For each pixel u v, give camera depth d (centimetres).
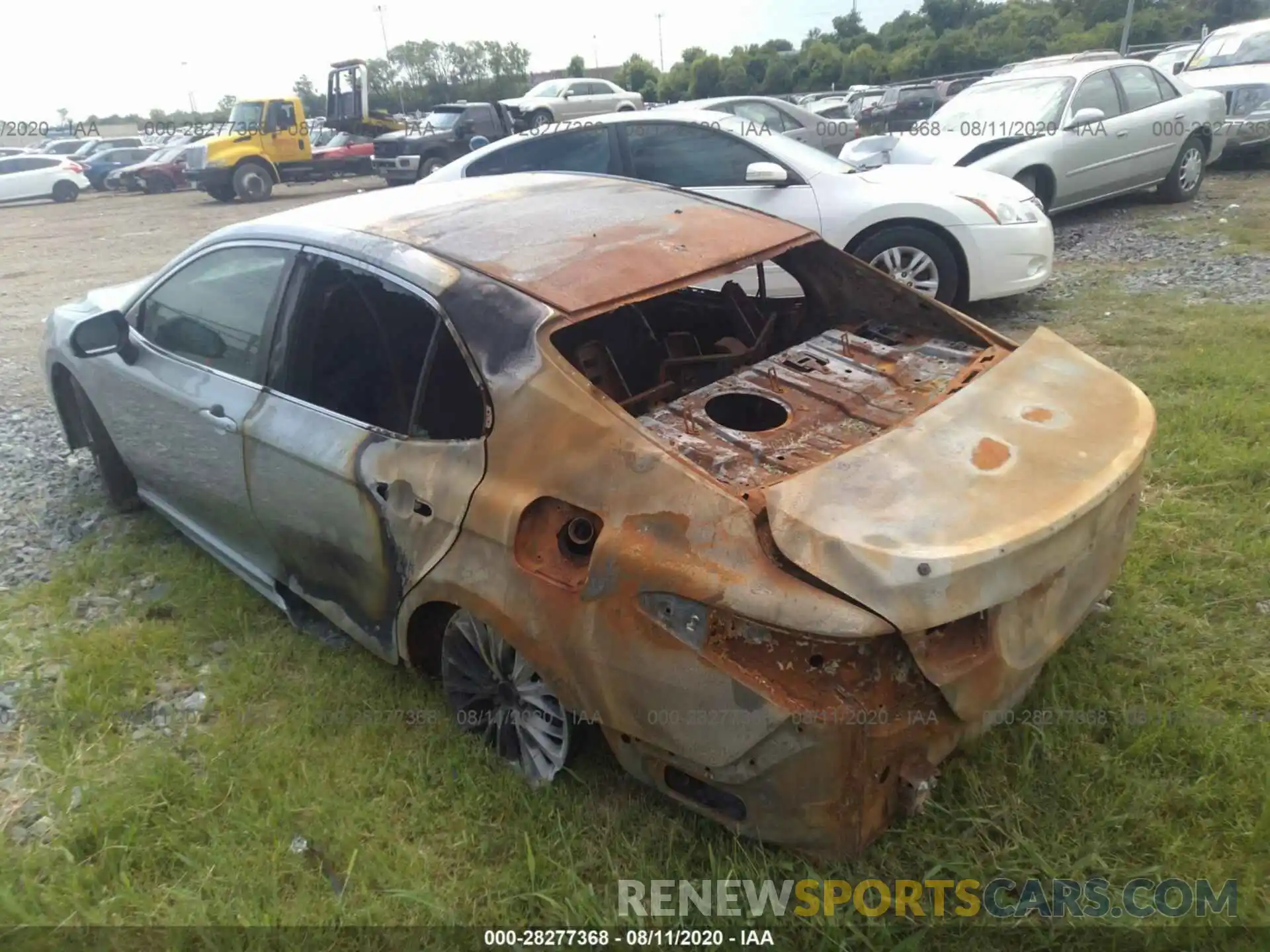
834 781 199
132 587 393
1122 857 227
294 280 315
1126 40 2762
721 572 202
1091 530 221
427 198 338
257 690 320
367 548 284
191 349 363
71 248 1497
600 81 2320
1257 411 445
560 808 256
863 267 332
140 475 417
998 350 301
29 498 486
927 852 230
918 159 916
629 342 331
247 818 260
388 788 270
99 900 244
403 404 276
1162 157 993
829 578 193
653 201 338
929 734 205
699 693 205
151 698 322
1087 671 286
